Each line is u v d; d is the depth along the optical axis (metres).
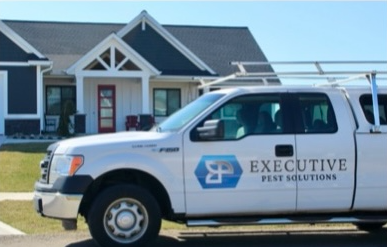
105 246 8.02
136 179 8.30
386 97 8.80
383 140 8.52
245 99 8.49
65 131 26.89
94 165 8.00
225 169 8.21
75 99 30.58
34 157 18.84
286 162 8.32
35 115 27.53
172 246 8.77
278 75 9.41
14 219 11.00
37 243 8.86
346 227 10.48
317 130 8.48
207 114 8.33
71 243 8.85
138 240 8.06
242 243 8.99
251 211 8.30
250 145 8.27
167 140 8.16
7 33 27.30
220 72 33.53
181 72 31.64
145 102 29.53
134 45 31.77
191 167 8.15
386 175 8.49
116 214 8.05
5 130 27.23
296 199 8.34
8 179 15.52
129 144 8.11
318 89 8.67
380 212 8.59
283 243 8.98
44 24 34.41
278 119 8.47
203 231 10.05
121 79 31.58
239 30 37.75
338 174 8.41
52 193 8.05
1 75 27.20
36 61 27.20
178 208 8.14
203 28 37.38
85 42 33.38
